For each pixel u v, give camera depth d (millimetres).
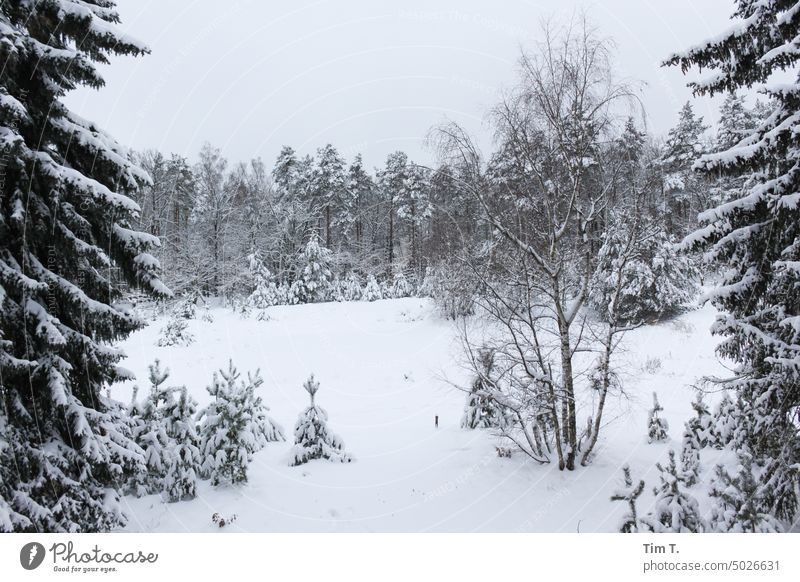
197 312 33281
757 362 7508
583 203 10727
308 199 45656
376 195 53625
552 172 10016
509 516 8375
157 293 7512
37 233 6590
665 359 18969
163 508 8695
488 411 13148
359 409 17234
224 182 44312
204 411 10555
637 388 16047
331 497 9359
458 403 17516
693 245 7637
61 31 6699
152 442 9094
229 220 40250
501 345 11062
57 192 6387
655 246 22641
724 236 7527
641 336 21672
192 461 9234
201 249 36500
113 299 7730
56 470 6285
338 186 45031
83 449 6406
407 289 43031
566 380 10102
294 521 8281
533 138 9789
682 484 7738
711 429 10039
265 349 25031
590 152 9953
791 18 6633
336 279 42000
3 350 5887
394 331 28312
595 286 11250
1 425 6004
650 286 22109
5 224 6293
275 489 9672
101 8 7273
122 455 7098
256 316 32031
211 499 9086
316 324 30672
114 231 7332
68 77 6996
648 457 10445
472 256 11164
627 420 13383
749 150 6770
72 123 7074
